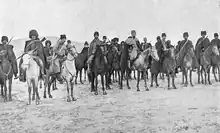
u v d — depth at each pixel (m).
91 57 9.81
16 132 5.12
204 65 11.41
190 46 10.97
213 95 8.31
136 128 5.20
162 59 10.75
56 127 5.42
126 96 9.20
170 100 8.05
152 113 6.43
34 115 6.53
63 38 8.51
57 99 8.91
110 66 11.74
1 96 9.68
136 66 10.46
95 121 5.82
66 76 8.35
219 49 11.70
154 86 11.77
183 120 5.60
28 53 7.35
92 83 10.62
